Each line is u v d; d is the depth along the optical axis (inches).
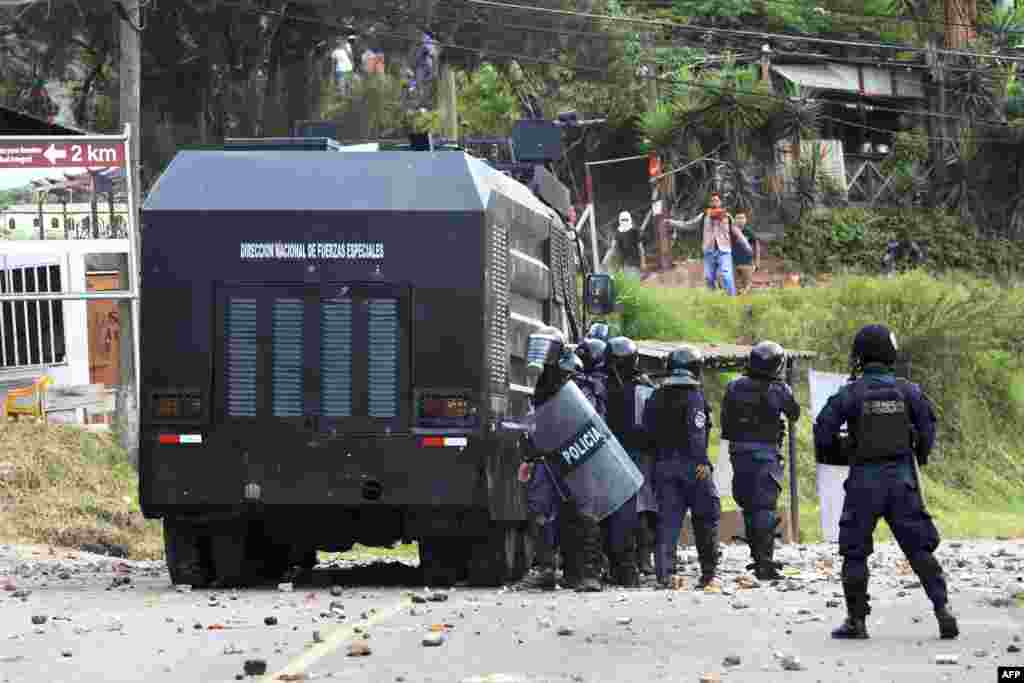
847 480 1222.9
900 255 5693.9
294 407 1691.7
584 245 5703.7
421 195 1697.8
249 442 1694.1
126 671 1066.7
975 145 5984.3
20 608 1505.9
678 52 6063.0
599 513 1690.5
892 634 1233.4
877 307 4611.2
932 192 6008.9
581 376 1782.7
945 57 6117.1
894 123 6417.3
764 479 1830.7
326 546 1888.5
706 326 4517.7
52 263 3216.0
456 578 1792.6
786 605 1476.4
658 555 1802.4
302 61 4463.6
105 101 4525.1
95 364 3304.6
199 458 1696.6
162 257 1705.2
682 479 1787.6
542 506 1700.3
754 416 1835.6
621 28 5118.1
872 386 1222.9
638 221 5910.4
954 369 4498.0
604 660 1088.8
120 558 2476.6
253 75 4397.1
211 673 1052.5
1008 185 6038.4
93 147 3021.7
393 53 4566.9
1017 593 1571.1
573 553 1697.8
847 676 1005.8
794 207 5698.8
